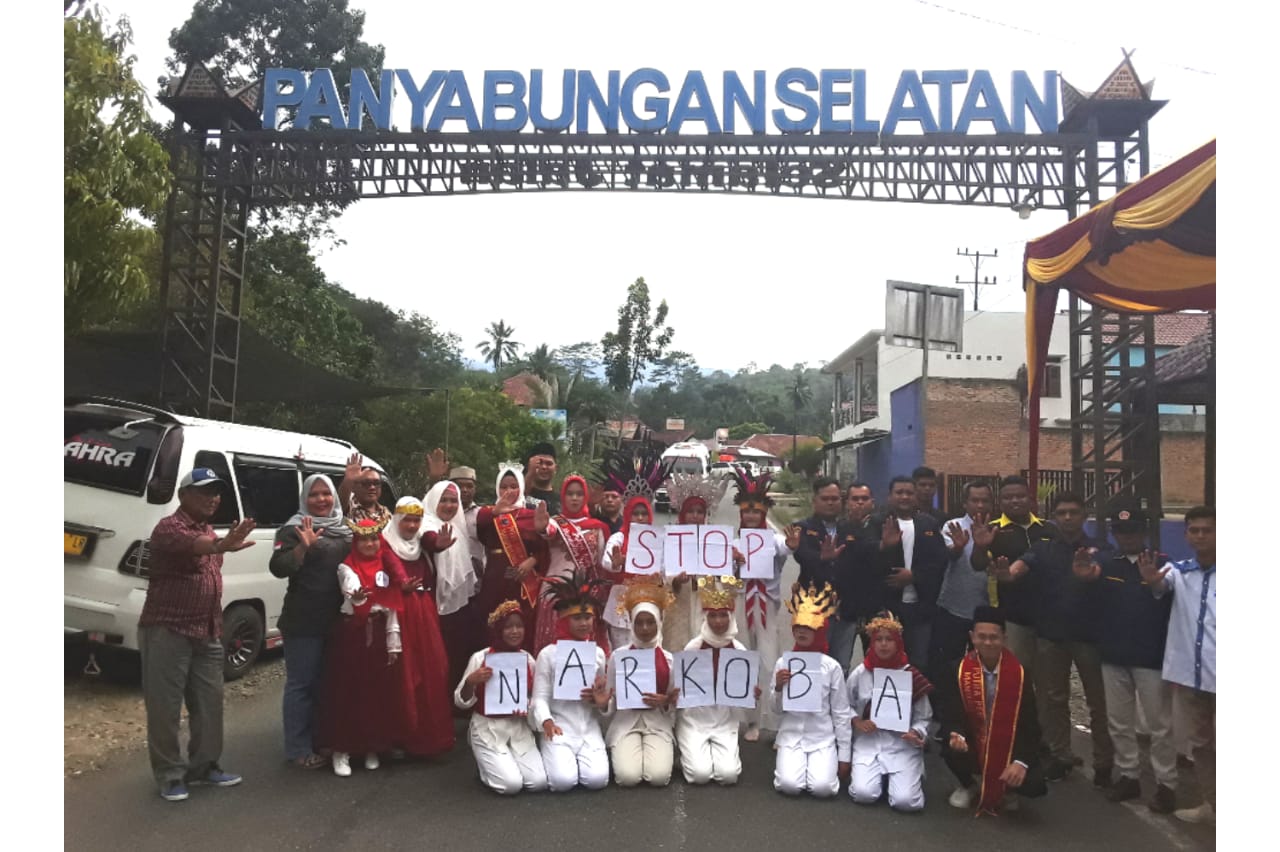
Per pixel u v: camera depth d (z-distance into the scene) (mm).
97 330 12664
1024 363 26703
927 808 4926
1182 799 4805
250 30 21031
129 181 6582
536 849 4281
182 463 6602
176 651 4828
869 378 37750
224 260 13711
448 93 12906
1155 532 11305
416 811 4738
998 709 4738
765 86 12812
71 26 6277
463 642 6227
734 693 5320
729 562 5684
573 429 45594
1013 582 5645
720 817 4730
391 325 36938
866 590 6043
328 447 8719
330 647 5430
